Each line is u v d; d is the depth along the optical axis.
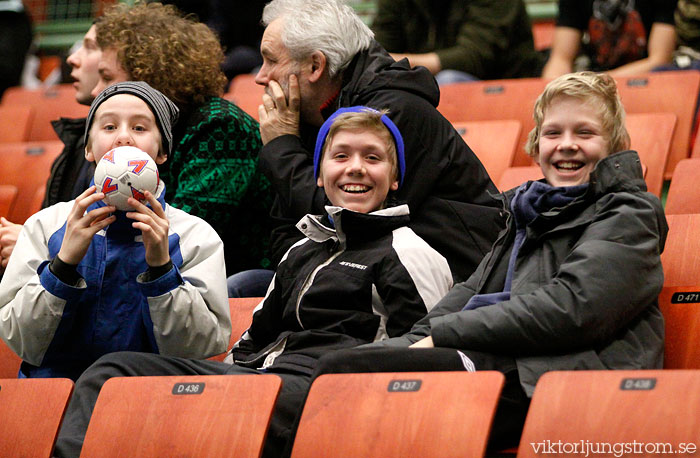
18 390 6.44
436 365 6.11
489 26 14.08
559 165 7.11
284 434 6.13
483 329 6.28
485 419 5.29
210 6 17.02
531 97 12.50
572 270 6.25
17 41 18.50
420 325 6.83
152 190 7.17
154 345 7.28
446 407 5.42
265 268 9.71
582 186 6.84
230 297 8.83
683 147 11.41
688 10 13.28
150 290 7.00
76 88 11.02
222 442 5.79
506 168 11.27
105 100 8.04
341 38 9.27
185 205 9.15
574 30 14.05
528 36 14.44
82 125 10.17
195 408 5.96
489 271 7.08
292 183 8.83
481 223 8.45
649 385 5.15
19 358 8.34
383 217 7.48
